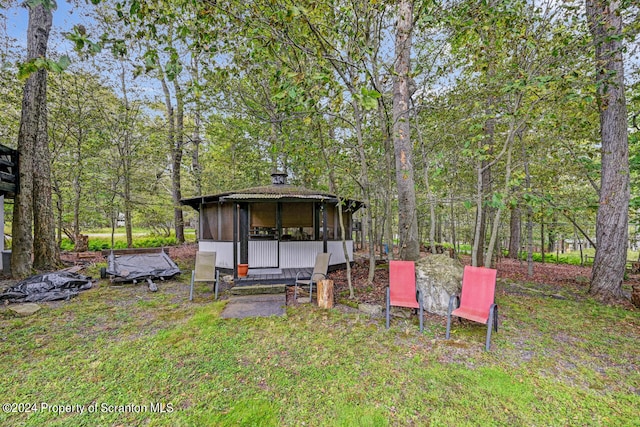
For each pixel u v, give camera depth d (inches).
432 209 226.1
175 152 592.4
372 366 120.1
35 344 139.2
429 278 186.9
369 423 88.3
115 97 461.1
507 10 167.2
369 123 295.6
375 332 154.6
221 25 161.6
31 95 298.0
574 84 172.7
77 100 398.0
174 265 304.5
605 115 218.4
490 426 86.7
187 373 115.0
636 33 180.4
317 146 238.5
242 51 191.2
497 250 411.5
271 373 114.9
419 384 107.4
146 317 178.7
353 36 190.2
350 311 191.0
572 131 251.6
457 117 259.1
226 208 329.4
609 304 206.2
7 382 108.0
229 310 192.7
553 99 179.9
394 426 87.0
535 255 528.4
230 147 511.8
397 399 99.1
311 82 147.7
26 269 284.7
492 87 204.1
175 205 596.1
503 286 267.7
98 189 493.0
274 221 330.6
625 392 102.8
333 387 105.7
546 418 90.0
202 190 664.4
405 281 183.6
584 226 428.1
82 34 97.7
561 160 288.7
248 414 92.0
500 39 197.9
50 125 407.5
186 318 177.5
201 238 365.1
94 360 124.7
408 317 175.9
